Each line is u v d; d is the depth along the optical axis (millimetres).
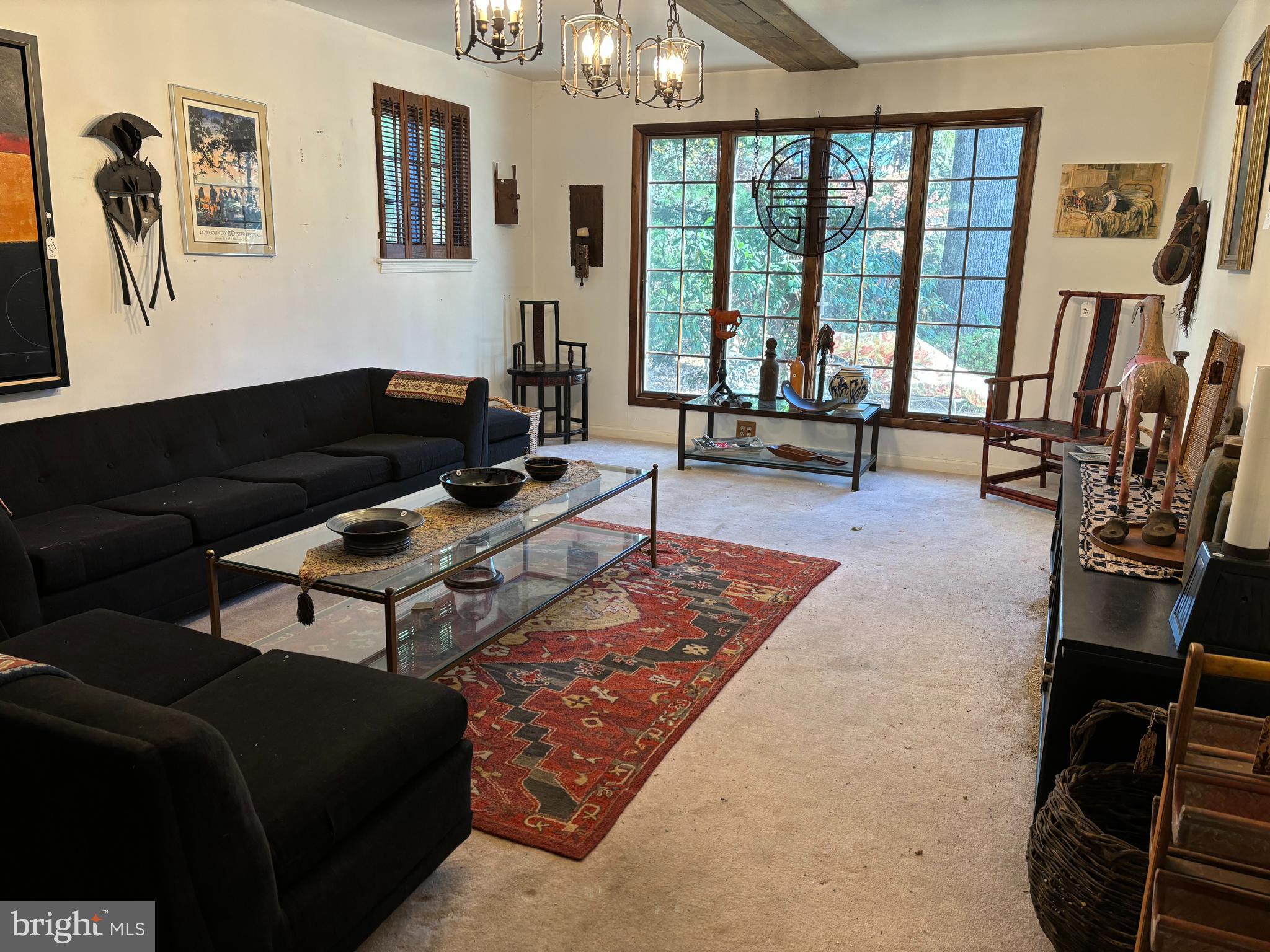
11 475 2945
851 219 5566
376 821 1592
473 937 1684
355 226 4699
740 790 2166
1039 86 4980
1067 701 1777
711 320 6082
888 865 1905
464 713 1798
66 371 3270
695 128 5805
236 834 1261
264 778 1469
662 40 3244
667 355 6281
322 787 1465
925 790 2180
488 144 5754
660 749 2326
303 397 4215
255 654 1994
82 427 3223
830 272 5734
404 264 5070
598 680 2705
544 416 6363
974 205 5309
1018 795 2170
